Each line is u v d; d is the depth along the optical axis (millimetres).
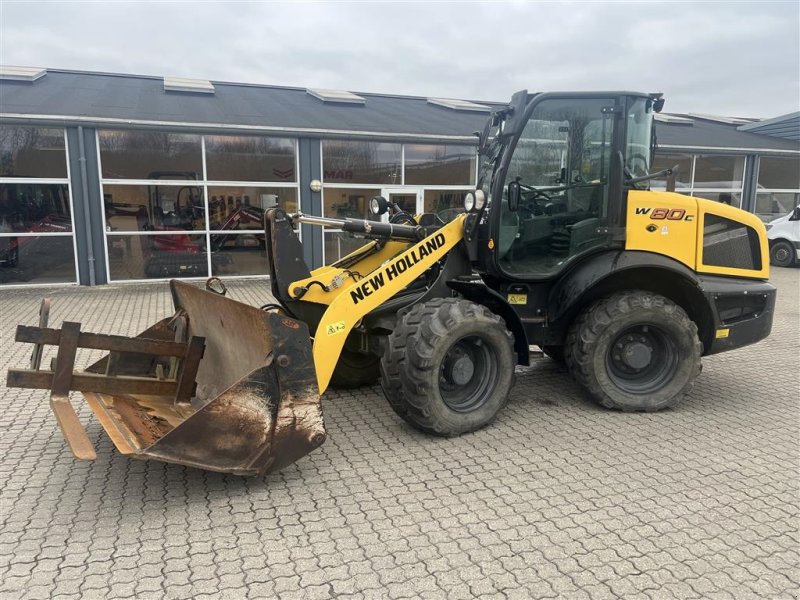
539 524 3008
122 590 2463
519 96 4457
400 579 2557
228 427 3137
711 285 4695
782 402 4965
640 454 3873
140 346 3777
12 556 2691
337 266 4988
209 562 2668
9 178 10625
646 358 4625
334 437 4137
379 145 12797
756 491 3375
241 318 3480
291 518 3053
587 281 4430
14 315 8508
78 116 10531
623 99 4367
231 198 11969
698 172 16234
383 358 4004
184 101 13117
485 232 4559
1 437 4059
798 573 2623
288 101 14969
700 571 2631
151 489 3346
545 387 5289
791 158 17047
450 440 4082
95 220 11117
